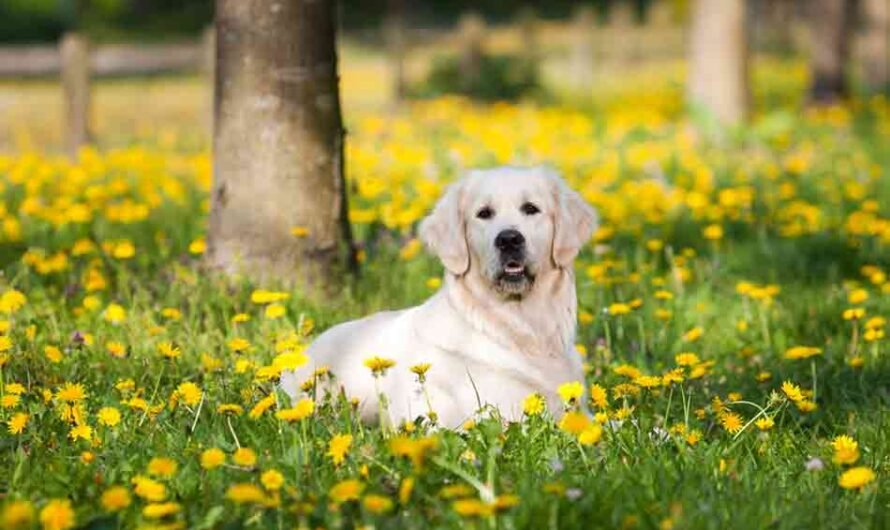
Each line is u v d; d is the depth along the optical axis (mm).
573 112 20891
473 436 4312
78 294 6945
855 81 25766
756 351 6516
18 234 8312
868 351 6348
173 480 4043
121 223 9109
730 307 7391
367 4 45000
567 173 12211
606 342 6430
